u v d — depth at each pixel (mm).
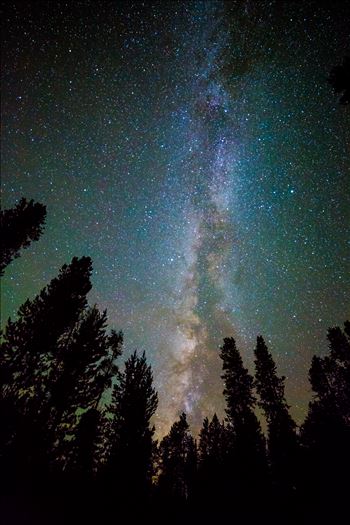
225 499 16812
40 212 11594
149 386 16422
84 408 11484
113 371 16188
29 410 9586
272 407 21859
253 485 16828
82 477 11203
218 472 18703
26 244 11531
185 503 18453
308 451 16641
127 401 15453
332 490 14266
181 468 23562
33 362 10875
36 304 11898
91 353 12102
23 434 8914
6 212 11312
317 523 13414
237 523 15562
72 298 12180
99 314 13227
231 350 24422
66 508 9930
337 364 22047
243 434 19188
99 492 11688
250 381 22844
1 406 8852
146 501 14172
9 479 8547
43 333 11125
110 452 13602
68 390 10953
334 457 15336
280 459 18203
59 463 9922
